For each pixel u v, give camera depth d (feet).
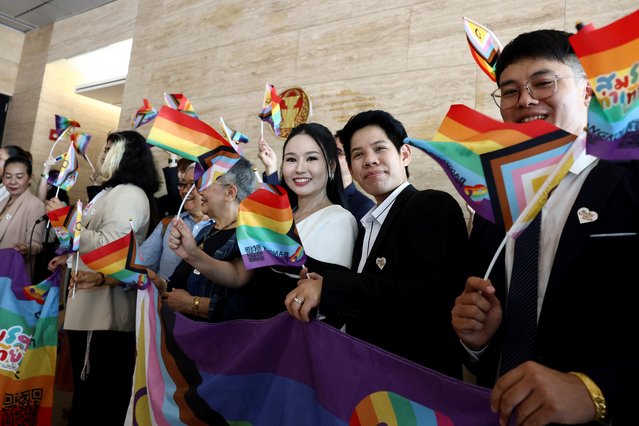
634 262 2.84
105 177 7.86
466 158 3.17
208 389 4.66
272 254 4.36
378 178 4.84
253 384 4.42
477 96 9.64
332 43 11.90
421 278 3.86
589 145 2.48
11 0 18.33
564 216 3.33
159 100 15.24
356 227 5.18
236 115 13.33
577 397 2.40
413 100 10.39
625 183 3.08
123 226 7.15
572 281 3.03
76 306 6.87
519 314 3.30
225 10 14.34
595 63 2.47
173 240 4.87
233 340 4.70
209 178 4.72
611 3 8.55
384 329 4.27
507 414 2.48
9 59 20.34
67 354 9.10
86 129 20.21
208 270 5.03
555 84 3.52
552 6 9.11
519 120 3.66
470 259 3.94
